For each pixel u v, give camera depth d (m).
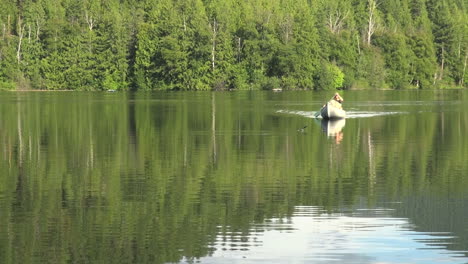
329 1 183.38
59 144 46.28
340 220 24.94
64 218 25.09
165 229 23.67
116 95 124.75
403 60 169.75
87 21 160.25
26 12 155.62
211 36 153.00
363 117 69.44
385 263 20.45
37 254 21.09
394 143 47.06
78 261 20.55
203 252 21.34
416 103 96.88
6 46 150.88
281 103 94.38
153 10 164.00
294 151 42.59
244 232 23.39
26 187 30.84
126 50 156.38
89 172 34.81
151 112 75.88
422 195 29.09
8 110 79.00
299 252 21.38
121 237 22.80
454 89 169.88
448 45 183.25
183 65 152.25
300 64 155.25
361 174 34.25
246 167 36.25
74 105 89.50
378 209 26.62
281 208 26.73
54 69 154.12
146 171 35.03
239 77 154.38
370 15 175.00
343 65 164.12
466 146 45.38
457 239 22.66
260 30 156.88
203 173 34.41
